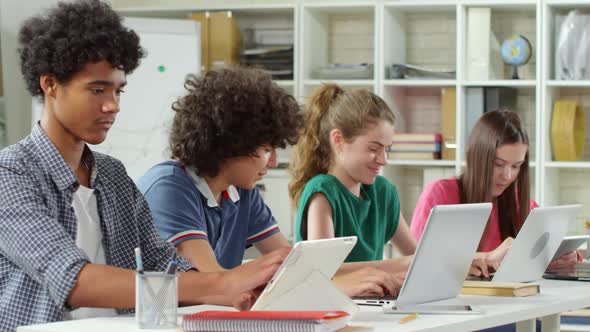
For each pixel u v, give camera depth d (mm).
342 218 2709
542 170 4754
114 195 2020
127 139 4941
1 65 4824
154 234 2084
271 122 2256
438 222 1925
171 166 2320
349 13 5336
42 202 1823
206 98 2242
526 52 4855
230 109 2213
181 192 2268
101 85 1828
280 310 1703
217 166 2281
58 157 1882
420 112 5289
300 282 1710
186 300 1811
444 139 4953
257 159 2279
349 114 2689
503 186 3193
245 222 2525
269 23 5449
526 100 5113
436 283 2035
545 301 2148
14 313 1800
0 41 4840
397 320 1768
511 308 1995
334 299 1769
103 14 1844
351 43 5387
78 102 1819
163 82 4977
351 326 1626
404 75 5008
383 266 2383
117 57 1829
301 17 5059
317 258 1713
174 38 5012
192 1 5480
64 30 1817
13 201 1762
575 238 2859
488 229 3213
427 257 1949
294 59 5086
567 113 4773
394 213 2963
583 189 5023
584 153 4992
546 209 2404
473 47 4906
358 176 2717
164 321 1586
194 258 2203
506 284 2266
